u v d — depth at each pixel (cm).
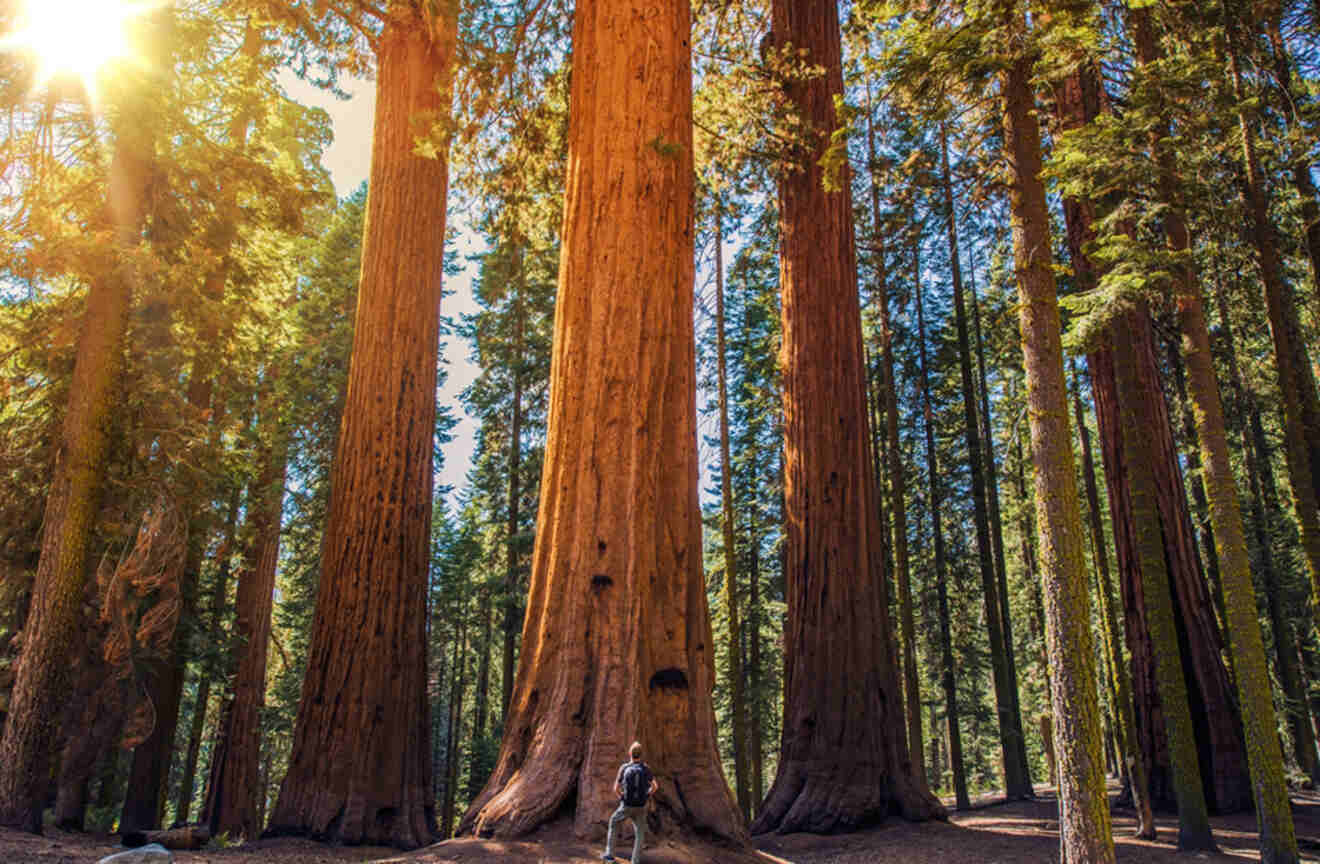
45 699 1031
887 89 926
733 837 816
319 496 2312
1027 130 900
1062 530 806
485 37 1540
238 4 1394
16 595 1350
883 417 2628
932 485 2262
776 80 1606
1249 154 1063
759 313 2780
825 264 1549
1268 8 1030
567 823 787
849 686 1338
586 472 925
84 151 1250
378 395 1340
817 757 1308
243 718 1873
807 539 1434
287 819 1145
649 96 1040
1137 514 1096
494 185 1681
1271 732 857
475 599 3650
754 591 2645
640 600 877
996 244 1431
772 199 1878
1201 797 1027
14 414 1419
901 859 1062
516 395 2692
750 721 2497
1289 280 1498
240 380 1748
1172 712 1055
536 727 859
